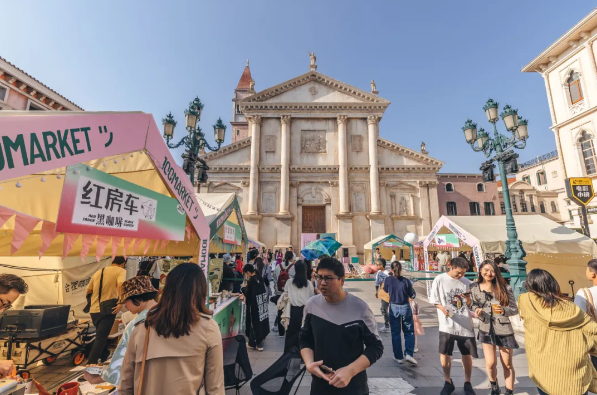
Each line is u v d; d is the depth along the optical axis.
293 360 3.02
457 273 4.58
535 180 38.31
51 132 2.06
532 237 9.59
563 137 19.33
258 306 6.53
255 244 21.41
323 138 30.58
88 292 5.26
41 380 4.73
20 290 3.41
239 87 58.78
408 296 5.86
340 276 2.59
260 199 29.12
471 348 4.31
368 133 30.38
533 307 3.14
